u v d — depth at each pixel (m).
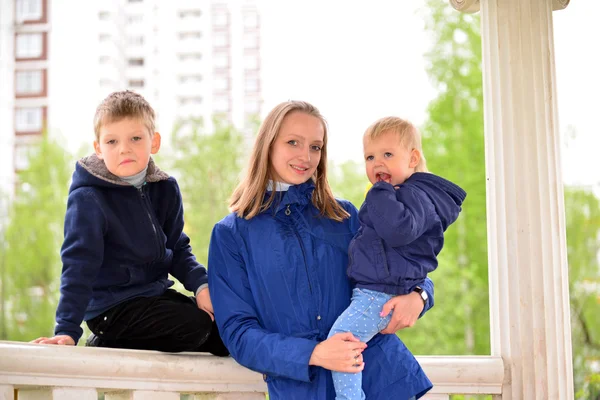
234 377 2.63
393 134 2.59
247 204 2.55
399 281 2.42
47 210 25.38
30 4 55.41
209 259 2.54
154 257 2.63
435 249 2.53
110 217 2.55
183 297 2.74
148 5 63.62
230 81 62.72
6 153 51.34
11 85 54.31
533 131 3.04
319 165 2.63
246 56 63.09
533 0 3.12
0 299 24.23
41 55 54.75
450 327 15.48
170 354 2.56
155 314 2.52
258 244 2.49
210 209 25.69
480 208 15.64
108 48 59.97
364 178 25.12
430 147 16.02
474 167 15.66
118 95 2.62
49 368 2.32
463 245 15.70
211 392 2.66
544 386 2.93
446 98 16.09
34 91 54.16
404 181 2.60
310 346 2.29
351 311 2.40
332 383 2.39
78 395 2.39
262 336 2.34
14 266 24.41
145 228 2.61
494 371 2.92
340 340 2.27
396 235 2.37
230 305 2.44
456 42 16.30
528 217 2.99
